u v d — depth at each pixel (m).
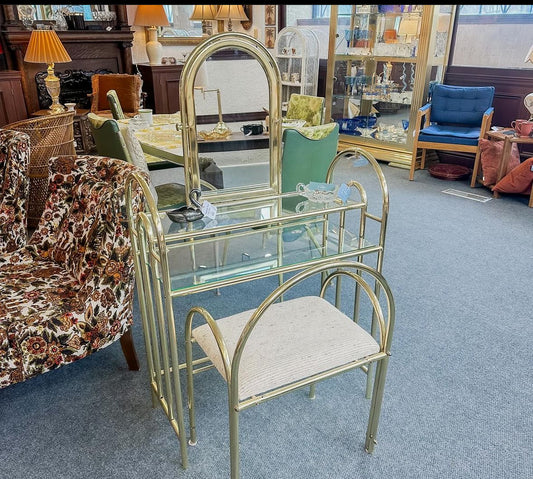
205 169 2.05
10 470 1.49
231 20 5.61
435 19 4.43
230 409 1.17
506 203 3.90
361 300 2.44
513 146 4.14
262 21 6.37
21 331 1.53
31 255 2.03
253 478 1.45
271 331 1.36
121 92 5.22
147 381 1.89
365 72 5.25
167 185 2.87
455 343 2.11
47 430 1.64
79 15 5.03
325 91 6.07
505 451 1.55
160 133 3.43
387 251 3.03
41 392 1.83
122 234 1.66
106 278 1.67
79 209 1.88
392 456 1.53
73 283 1.83
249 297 2.50
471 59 4.77
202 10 5.07
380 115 5.26
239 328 1.38
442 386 1.85
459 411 1.72
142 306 1.60
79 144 5.14
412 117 4.80
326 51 6.07
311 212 1.75
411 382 1.87
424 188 4.30
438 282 2.64
